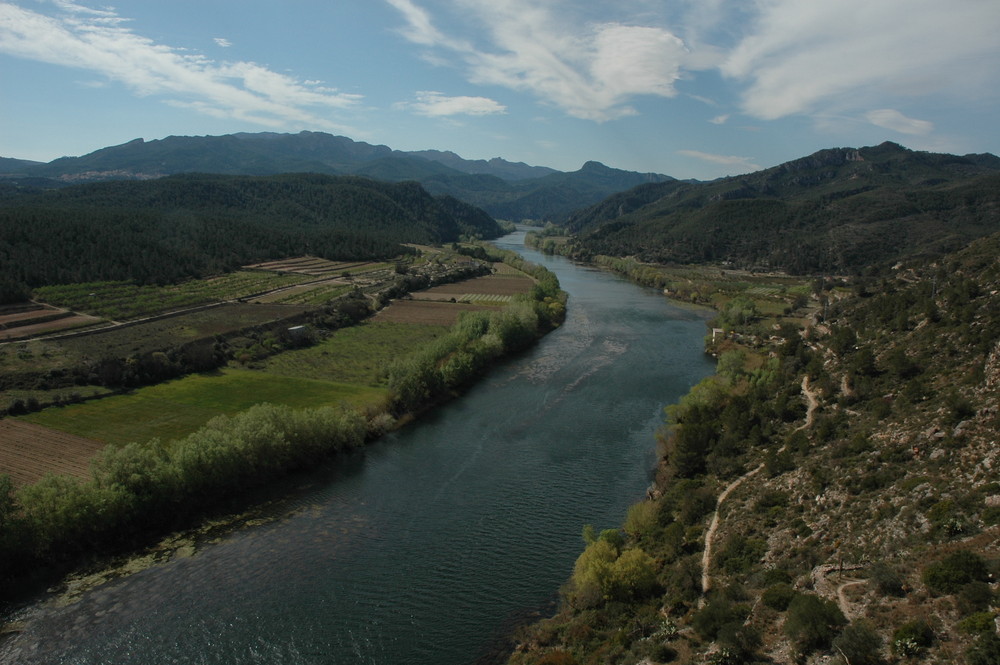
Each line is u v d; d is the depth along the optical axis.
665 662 41.75
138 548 64.06
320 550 64.31
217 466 73.56
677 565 55.53
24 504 60.50
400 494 76.62
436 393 112.44
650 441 92.94
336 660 49.06
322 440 86.81
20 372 101.06
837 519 53.16
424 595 56.91
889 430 63.12
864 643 35.19
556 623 51.59
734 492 66.81
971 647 32.59
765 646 40.19
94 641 50.94
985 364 63.59
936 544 43.47
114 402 97.12
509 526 68.81
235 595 56.88
